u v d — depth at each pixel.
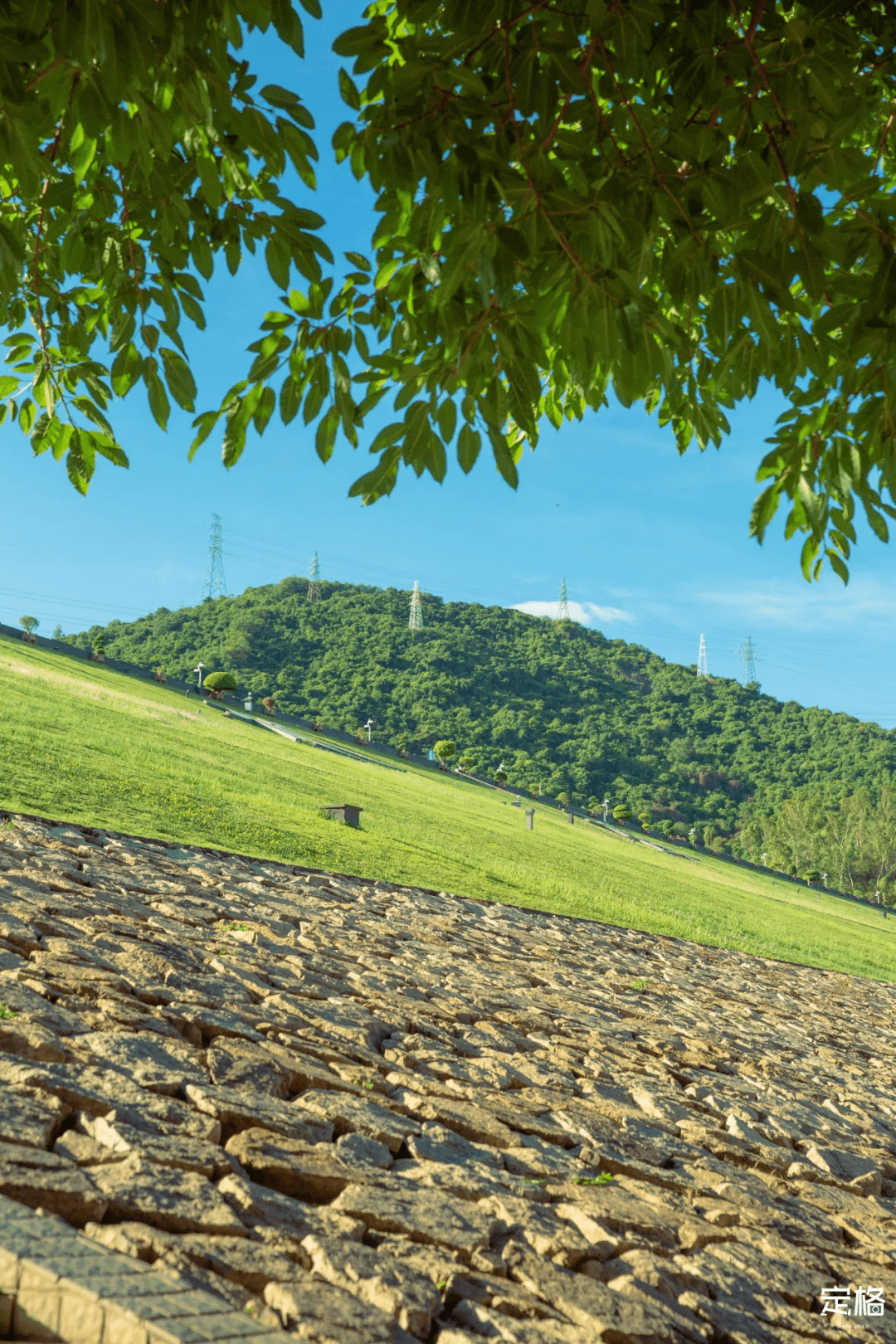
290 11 3.99
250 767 36.97
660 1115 6.73
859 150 4.13
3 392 6.05
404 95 3.79
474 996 9.02
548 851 43.28
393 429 4.54
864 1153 7.70
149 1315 2.06
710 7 3.84
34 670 47.34
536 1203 4.31
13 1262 2.23
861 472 4.54
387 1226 3.58
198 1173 3.51
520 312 4.31
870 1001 22.95
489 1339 2.93
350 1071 5.54
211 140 4.50
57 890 8.04
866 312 4.08
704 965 20.36
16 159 3.84
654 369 4.14
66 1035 4.50
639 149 4.14
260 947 8.23
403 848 26.77
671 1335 3.40
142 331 5.29
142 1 3.44
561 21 3.87
